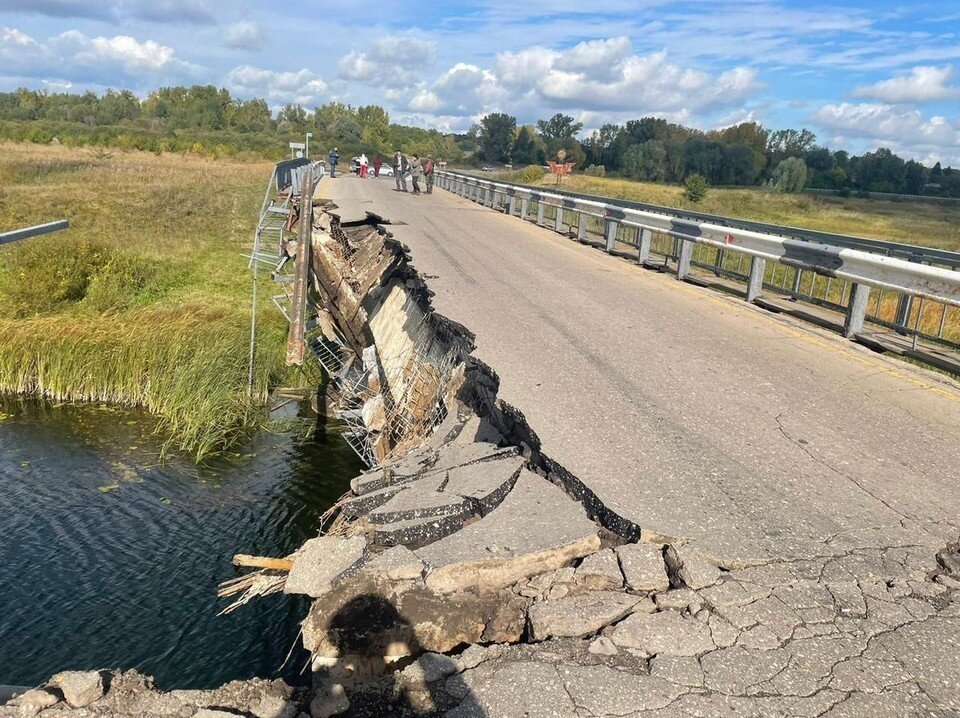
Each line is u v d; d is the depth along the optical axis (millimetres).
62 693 3246
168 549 8562
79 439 11594
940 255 10094
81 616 7238
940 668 3211
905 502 4738
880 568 3945
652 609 3543
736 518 4418
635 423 6020
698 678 3113
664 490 4770
